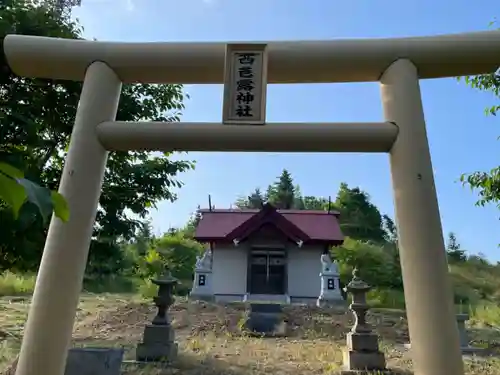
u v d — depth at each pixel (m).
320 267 17.12
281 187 45.78
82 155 4.44
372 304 16.98
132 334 10.32
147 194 7.54
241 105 4.54
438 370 3.70
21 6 6.34
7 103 6.00
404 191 4.21
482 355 8.82
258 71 4.64
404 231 4.12
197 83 5.00
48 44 4.78
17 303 13.36
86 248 4.31
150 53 4.73
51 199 1.28
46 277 4.08
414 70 4.61
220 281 17.14
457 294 20.88
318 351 8.70
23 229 5.20
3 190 1.17
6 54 4.78
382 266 22.36
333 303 15.02
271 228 17.20
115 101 4.83
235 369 7.01
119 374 5.62
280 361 7.72
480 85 7.03
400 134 4.36
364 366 7.02
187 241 25.94
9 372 5.73
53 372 3.91
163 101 7.60
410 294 3.97
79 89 6.36
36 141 5.80
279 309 12.75
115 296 16.20
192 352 8.27
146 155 7.68
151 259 20.61
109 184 7.35
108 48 4.79
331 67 4.70
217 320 12.27
